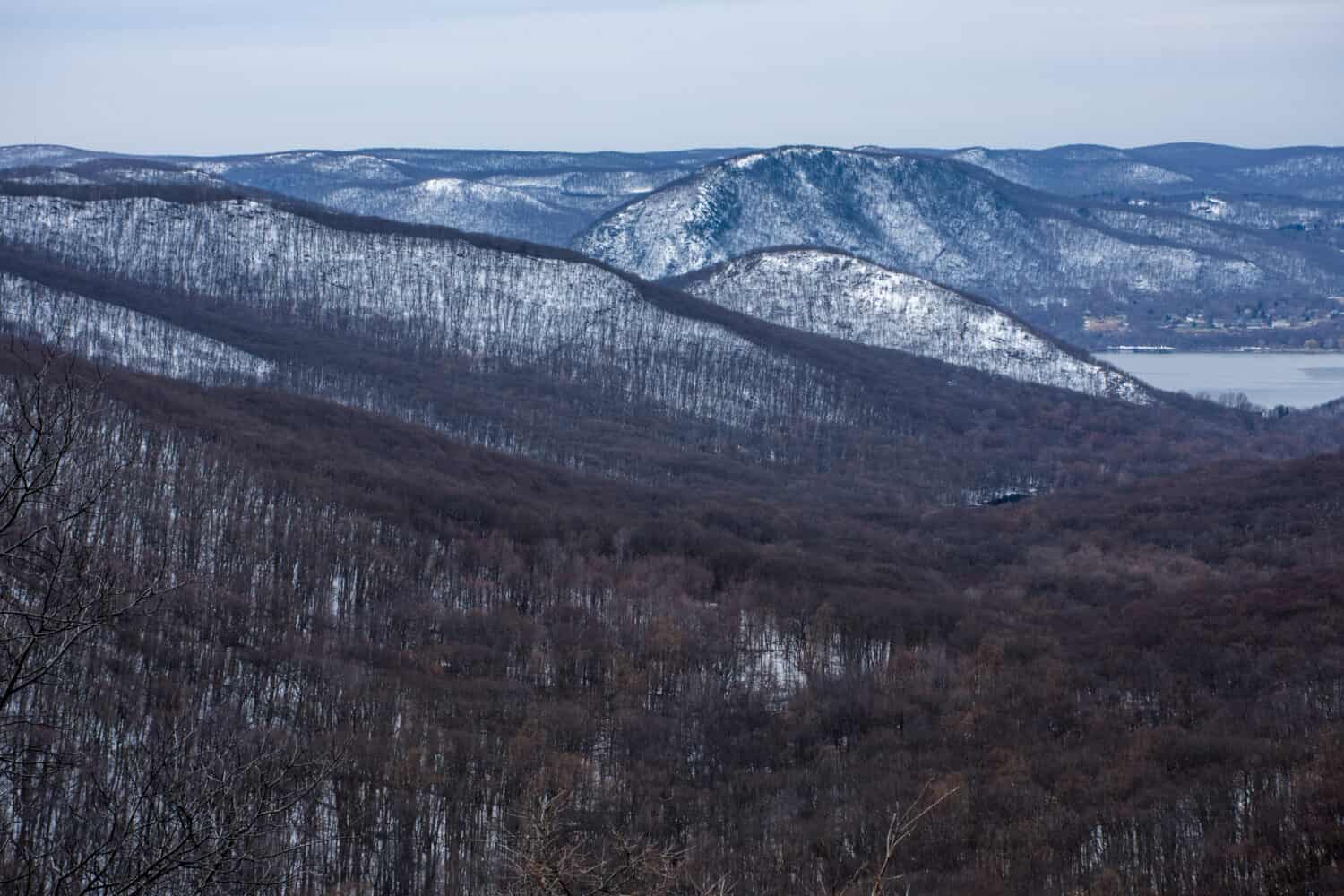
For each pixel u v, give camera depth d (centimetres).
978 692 10962
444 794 7862
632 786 8706
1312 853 7469
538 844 3028
